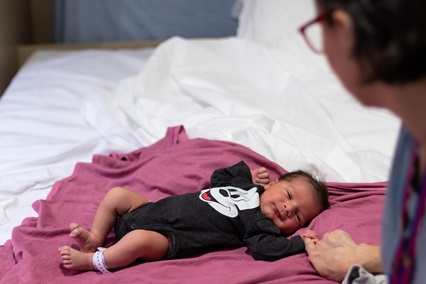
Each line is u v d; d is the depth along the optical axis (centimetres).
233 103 196
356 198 148
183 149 170
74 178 167
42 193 164
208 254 131
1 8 267
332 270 116
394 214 71
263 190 145
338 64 63
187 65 228
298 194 140
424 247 64
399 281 69
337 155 167
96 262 125
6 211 154
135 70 252
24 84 236
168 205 136
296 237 129
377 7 56
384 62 58
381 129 189
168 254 130
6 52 275
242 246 136
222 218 135
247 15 267
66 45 289
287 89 209
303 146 171
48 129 200
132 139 191
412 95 61
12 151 184
